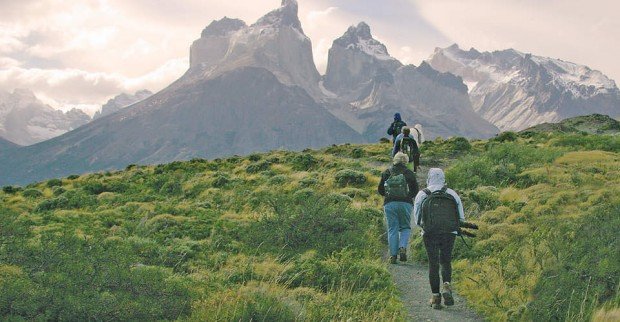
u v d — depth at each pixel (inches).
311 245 486.9
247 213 650.2
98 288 323.3
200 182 860.6
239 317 322.3
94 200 794.8
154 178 922.1
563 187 603.8
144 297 321.1
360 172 796.0
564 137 1015.6
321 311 341.4
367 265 422.6
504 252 427.5
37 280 313.9
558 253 366.9
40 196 893.2
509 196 610.2
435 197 366.3
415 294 393.7
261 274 417.7
